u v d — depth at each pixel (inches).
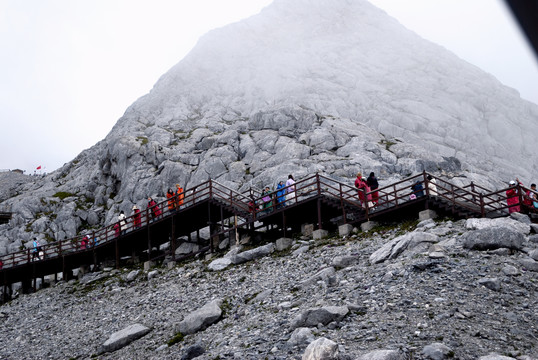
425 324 491.2
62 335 936.9
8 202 2637.8
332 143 2187.5
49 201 2497.5
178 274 1159.0
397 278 650.2
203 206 1294.3
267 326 612.7
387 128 2746.1
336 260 808.9
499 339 448.1
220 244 1264.8
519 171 2413.9
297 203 1112.2
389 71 3398.1
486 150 2578.7
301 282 771.4
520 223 796.0
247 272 973.8
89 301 1177.4
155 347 694.5
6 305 1419.8
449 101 2960.1
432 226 885.2
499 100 2928.2
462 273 615.8
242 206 1274.6
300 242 1058.7
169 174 2231.8
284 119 2452.0
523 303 527.2
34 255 1612.9
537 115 2827.3
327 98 3132.4
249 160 2203.5
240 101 3415.4
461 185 1788.9
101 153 2812.5
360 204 1119.0
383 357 401.1
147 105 3412.9
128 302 1051.9
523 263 631.8
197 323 706.2
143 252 1562.5
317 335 521.0
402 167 1975.9
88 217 2359.7
